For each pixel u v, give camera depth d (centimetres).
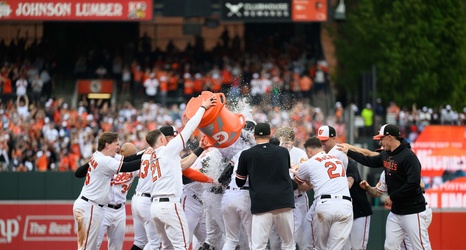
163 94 8150
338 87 9312
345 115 6047
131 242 4656
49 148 6756
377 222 4472
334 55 9600
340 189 3231
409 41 9038
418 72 9038
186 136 3084
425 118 7556
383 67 9006
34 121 7144
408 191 3155
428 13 9131
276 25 8906
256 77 7962
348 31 9344
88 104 7944
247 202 3158
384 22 9069
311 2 7850
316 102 8069
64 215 4859
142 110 7488
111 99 8219
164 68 8325
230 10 7825
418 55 9019
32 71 8294
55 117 7294
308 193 4016
